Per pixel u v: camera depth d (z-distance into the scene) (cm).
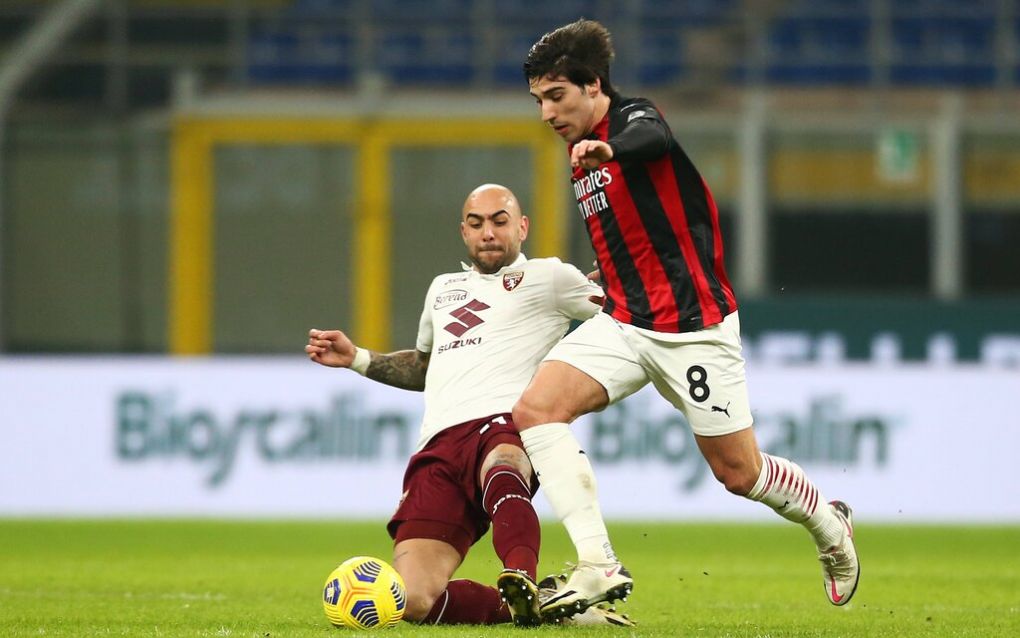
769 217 6309
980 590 2639
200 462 4731
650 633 1717
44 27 6431
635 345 1705
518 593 1641
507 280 1964
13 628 1831
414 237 6288
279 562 3334
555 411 1712
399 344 6284
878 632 1819
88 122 6244
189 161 6247
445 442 1867
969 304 5612
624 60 6862
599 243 1741
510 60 6994
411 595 1773
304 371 4719
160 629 1795
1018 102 6656
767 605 2284
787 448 4672
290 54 6925
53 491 4766
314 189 6281
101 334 6275
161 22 6688
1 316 6175
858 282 6394
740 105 6588
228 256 6291
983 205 6331
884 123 6322
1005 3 7025
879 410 4706
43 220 6259
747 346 5666
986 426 4716
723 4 7131
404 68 6956
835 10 7125
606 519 4622
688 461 4659
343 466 4684
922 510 4700
